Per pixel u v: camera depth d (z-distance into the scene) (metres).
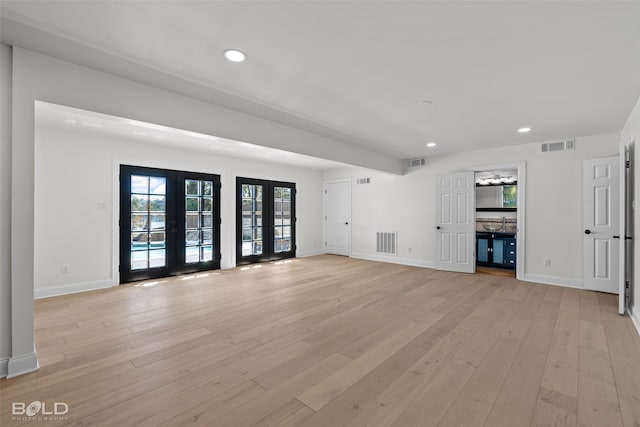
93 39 1.99
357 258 7.25
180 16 1.76
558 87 2.73
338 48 2.12
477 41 2.01
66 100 2.26
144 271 4.95
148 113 2.68
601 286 4.25
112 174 4.57
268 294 4.15
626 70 2.40
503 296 4.06
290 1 1.62
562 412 1.72
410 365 2.26
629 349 2.51
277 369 2.20
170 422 1.64
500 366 2.24
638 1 1.60
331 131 4.20
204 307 3.59
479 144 4.99
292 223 7.33
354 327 2.99
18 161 2.07
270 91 2.84
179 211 5.36
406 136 4.48
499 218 6.63
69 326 2.99
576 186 4.53
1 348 2.06
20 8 1.67
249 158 6.21
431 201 6.06
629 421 1.65
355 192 7.32
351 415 1.71
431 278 5.13
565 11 1.69
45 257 4.02
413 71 2.45
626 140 3.67
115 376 2.10
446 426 1.62
